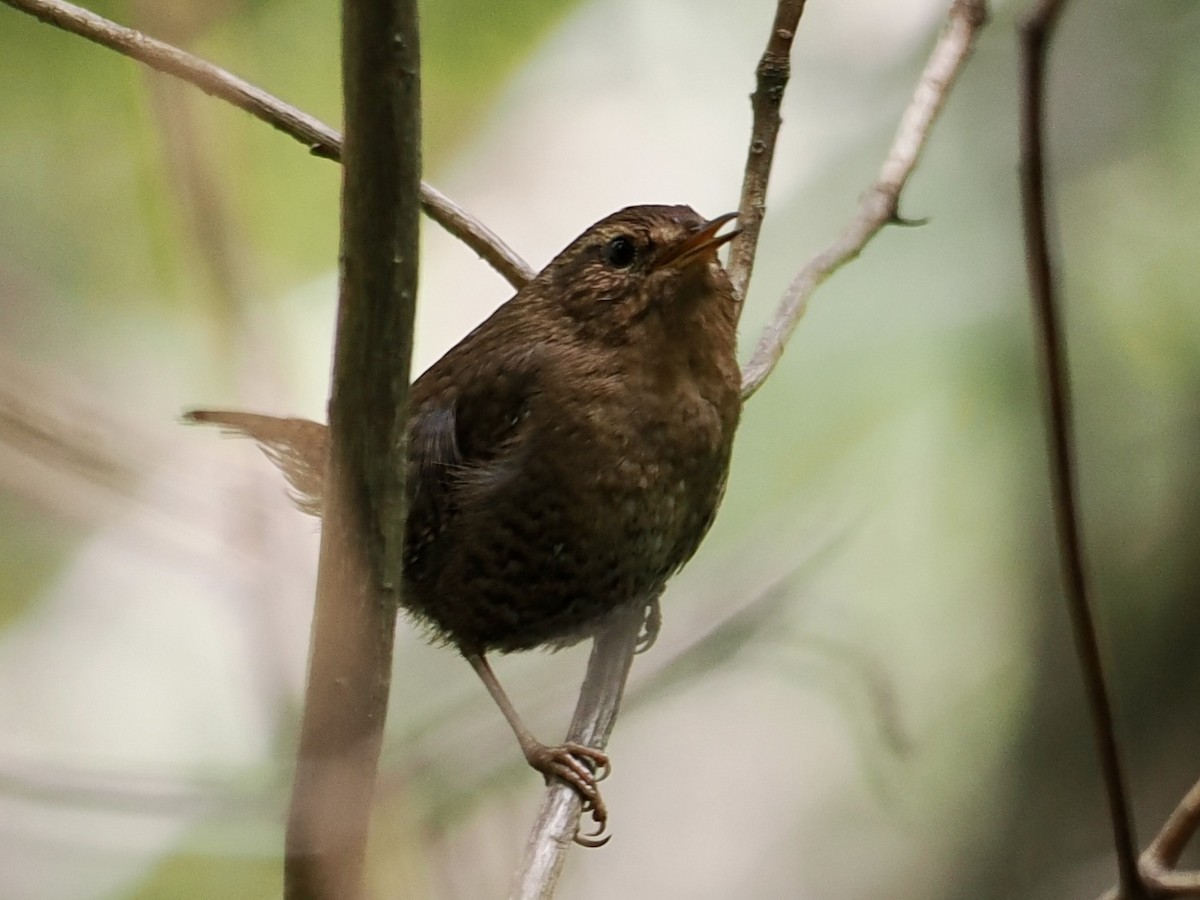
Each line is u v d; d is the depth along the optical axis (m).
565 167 11.41
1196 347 10.03
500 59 11.29
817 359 10.38
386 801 5.04
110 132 9.18
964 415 10.44
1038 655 10.45
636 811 11.48
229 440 6.15
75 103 9.27
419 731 5.23
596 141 11.45
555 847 6.14
